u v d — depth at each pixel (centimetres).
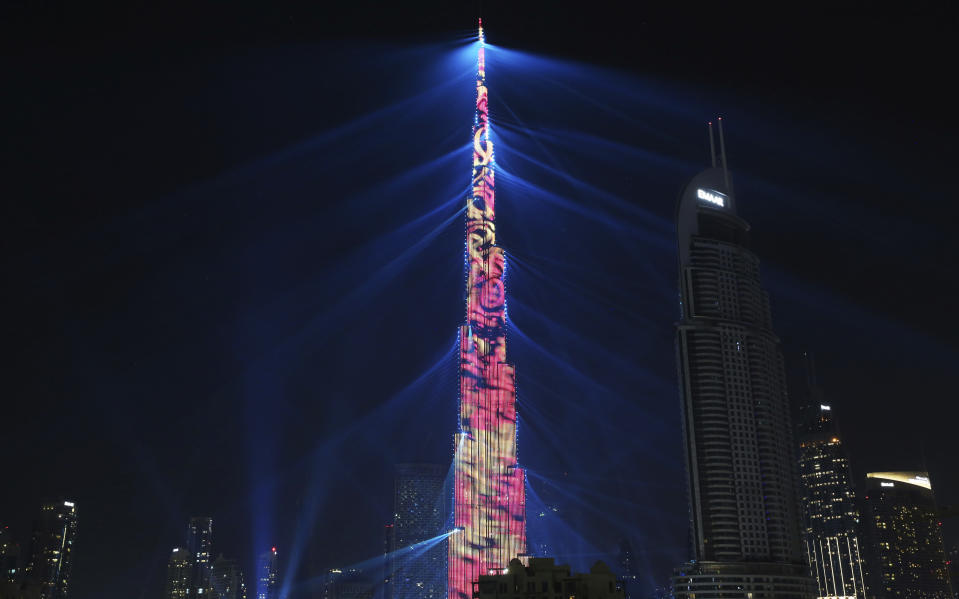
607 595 16700
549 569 17100
